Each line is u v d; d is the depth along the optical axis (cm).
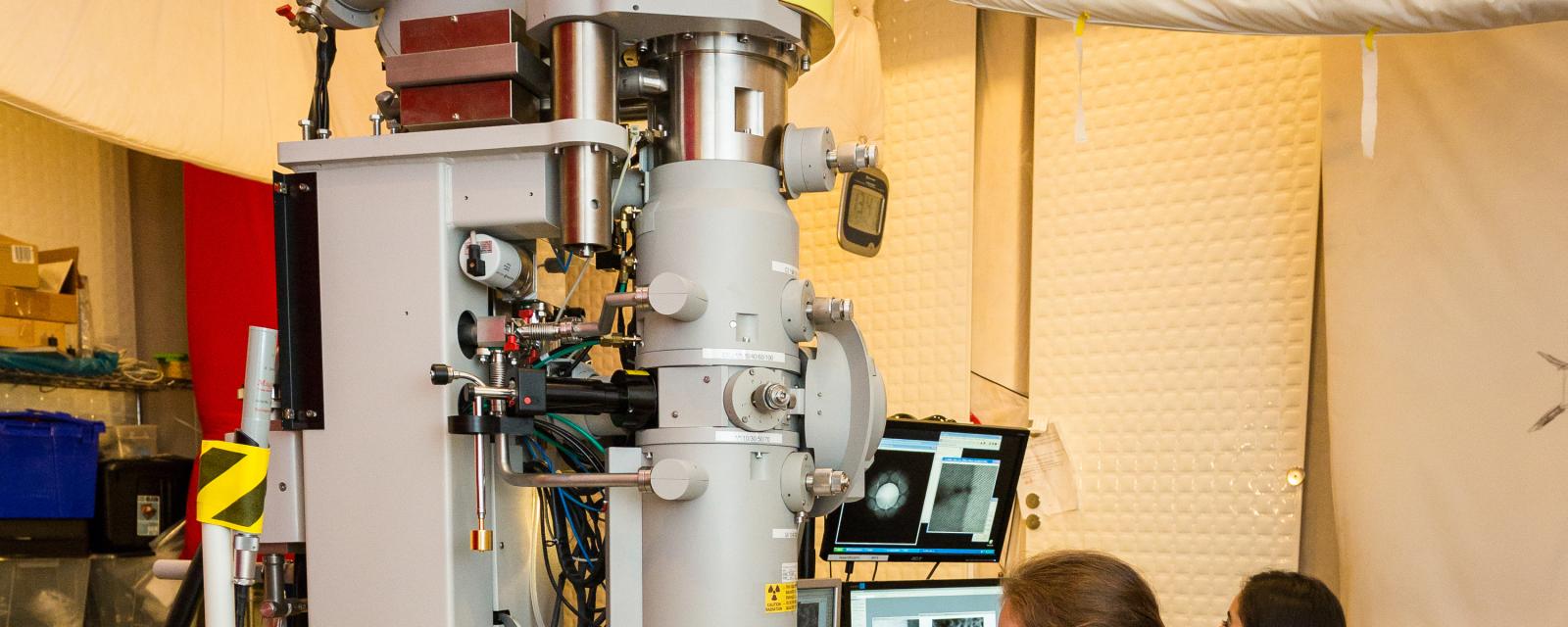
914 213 406
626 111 199
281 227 181
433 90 177
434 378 167
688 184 181
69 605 412
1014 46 405
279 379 179
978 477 270
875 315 410
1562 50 270
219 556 151
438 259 174
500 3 183
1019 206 402
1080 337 375
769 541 178
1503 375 277
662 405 176
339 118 331
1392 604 292
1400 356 295
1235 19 211
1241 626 215
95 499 427
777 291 179
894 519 259
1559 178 270
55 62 260
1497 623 275
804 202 425
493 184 173
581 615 193
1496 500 276
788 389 178
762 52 183
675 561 174
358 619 173
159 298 506
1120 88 373
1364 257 305
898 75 412
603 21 174
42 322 423
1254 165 352
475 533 168
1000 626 174
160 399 493
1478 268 282
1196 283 358
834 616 233
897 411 404
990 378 403
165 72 286
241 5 307
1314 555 345
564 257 199
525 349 182
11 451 399
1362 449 301
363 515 174
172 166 514
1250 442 348
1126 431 366
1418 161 294
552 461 204
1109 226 372
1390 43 303
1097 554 172
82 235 475
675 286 168
